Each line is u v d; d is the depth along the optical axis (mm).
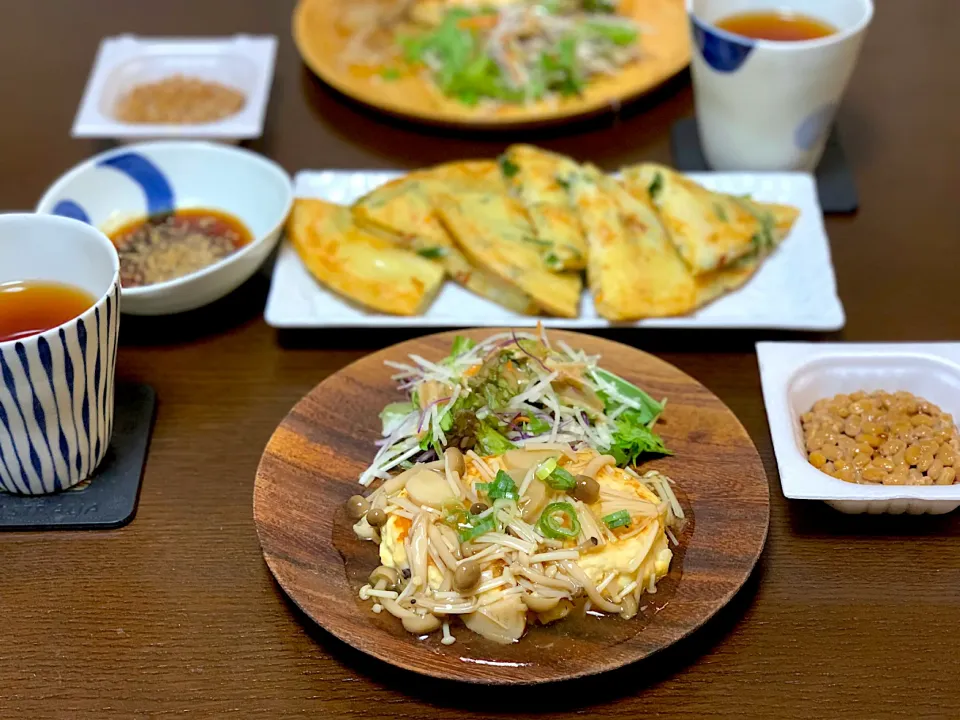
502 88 601
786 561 385
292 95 630
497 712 343
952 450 385
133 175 517
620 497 364
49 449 385
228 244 502
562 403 410
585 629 344
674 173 513
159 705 346
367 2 675
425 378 416
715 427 403
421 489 364
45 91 639
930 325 473
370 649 333
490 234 485
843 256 511
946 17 679
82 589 380
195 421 441
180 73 620
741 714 341
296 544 366
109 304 370
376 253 487
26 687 351
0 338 386
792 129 518
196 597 377
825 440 394
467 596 342
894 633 362
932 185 550
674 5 669
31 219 390
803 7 548
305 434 403
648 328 467
